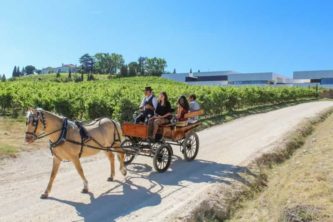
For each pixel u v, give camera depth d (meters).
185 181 10.44
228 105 31.42
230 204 8.95
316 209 7.70
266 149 14.59
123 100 18.95
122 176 10.88
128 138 11.99
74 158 9.09
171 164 12.45
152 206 8.43
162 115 12.11
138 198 8.96
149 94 12.23
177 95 25.67
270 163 13.03
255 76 87.81
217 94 28.61
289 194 8.95
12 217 7.61
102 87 35.06
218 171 11.59
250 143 16.72
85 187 9.29
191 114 12.73
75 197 8.91
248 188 10.20
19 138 15.88
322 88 70.62
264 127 22.47
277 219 7.81
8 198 8.70
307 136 19.69
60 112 21.52
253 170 11.81
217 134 19.58
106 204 8.50
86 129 9.58
